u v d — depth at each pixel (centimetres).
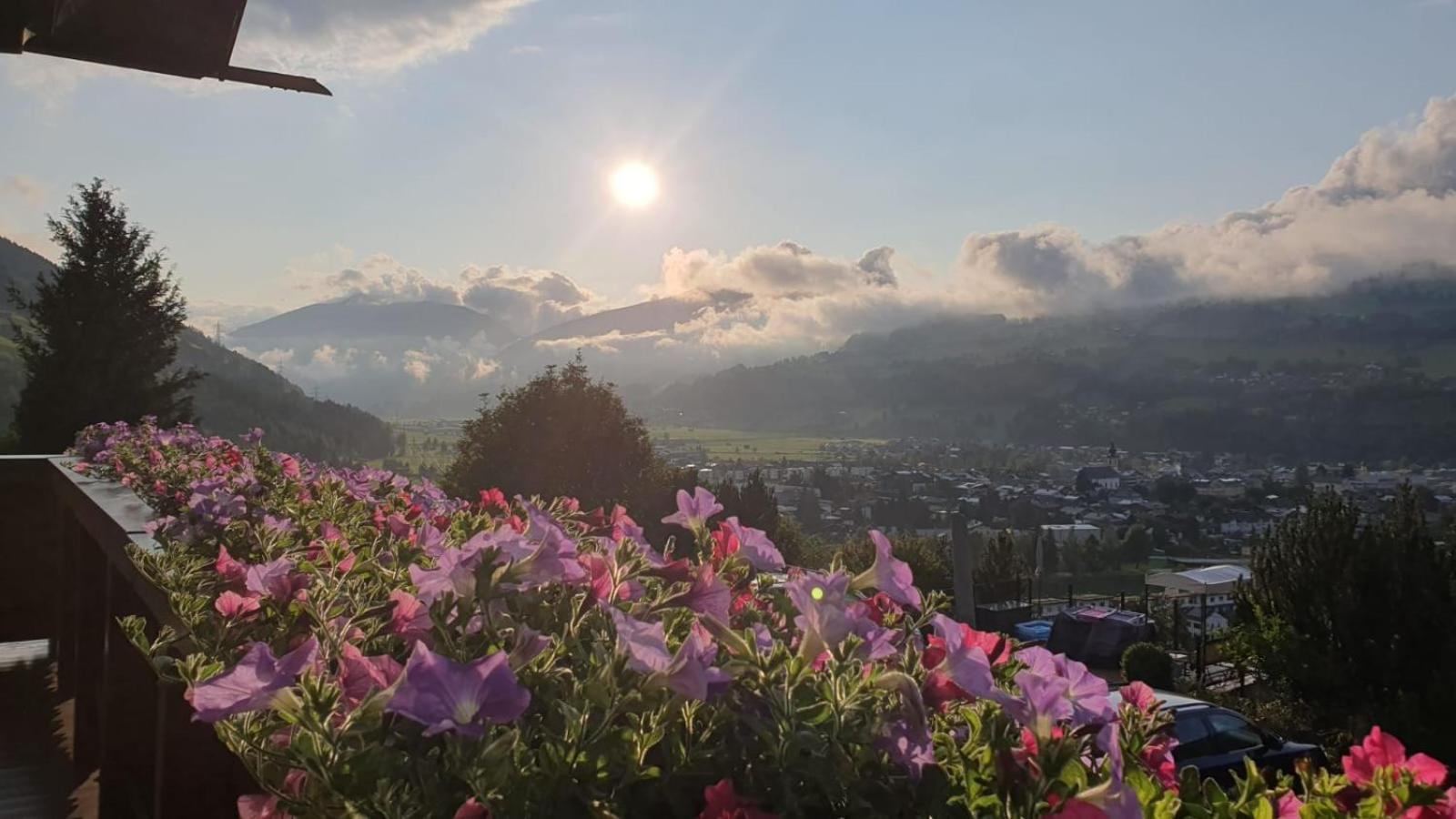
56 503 532
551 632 136
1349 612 1482
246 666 109
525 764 102
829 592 128
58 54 355
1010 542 2652
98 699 355
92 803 329
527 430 3525
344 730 102
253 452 431
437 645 127
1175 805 108
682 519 173
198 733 177
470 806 95
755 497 3578
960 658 123
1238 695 1691
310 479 409
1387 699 1438
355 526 273
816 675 116
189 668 130
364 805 101
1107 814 98
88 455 531
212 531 252
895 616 158
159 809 175
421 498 365
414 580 138
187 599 178
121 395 3250
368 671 118
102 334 3250
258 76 367
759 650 124
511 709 101
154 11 330
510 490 3472
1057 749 100
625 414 3603
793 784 106
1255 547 1680
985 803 105
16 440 3091
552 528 137
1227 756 816
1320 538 1555
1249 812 108
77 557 375
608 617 126
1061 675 131
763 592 170
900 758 110
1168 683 1688
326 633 135
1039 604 2583
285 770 120
